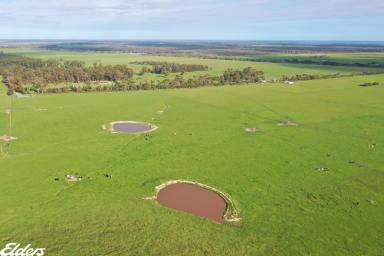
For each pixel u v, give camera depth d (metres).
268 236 48.50
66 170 70.00
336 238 48.03
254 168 72.69
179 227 50.19
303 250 45.44
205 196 60.88
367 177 68.25
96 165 73.06
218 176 68.62
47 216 52.25
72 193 60.09
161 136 94.38
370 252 45.09
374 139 91.81
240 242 46.91
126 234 48.09
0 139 89.81
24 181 64.38
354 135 95.25
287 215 54.12
